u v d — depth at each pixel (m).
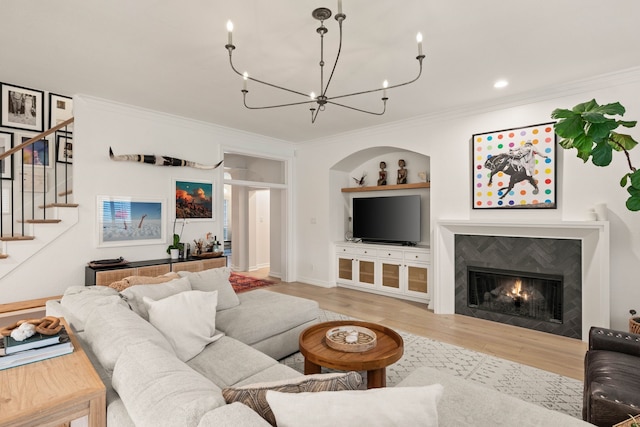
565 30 2.40
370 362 2.02
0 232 3.66
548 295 3.65
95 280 3.58
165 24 2.34
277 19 2.28
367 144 5.16
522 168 3.72
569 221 3.29
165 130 4.47
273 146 5.88
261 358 2.01
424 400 0.88
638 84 3.07
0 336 1.55
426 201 5.10
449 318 4.05
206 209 4.91
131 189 4.17
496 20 2.28
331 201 5.77
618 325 3.19
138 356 1.25
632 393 1.40
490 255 3.96
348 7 2.14
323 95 2.55
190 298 2.24
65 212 3.65
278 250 6.62
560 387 2.44
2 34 2.46
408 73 3.15
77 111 3.75
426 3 2.10
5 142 3.67
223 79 3.30
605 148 2.20
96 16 2.24
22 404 1.12
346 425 0.84
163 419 0.90
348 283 5.63
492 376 2.60
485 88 3.50
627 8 2.13
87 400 1.20
